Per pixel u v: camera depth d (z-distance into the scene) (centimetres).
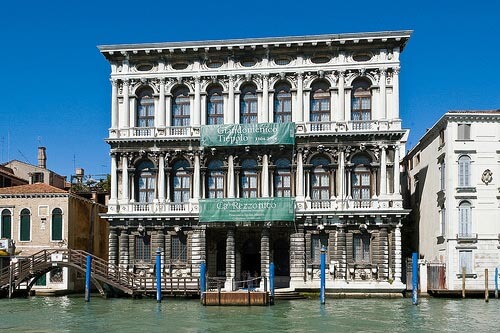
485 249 4484
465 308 3738
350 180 4631
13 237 5069
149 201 4822
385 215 4516
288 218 4553
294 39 4691
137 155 4825
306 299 4325
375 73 4675
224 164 4762
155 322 3116
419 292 4638
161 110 4825
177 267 4722
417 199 5409
